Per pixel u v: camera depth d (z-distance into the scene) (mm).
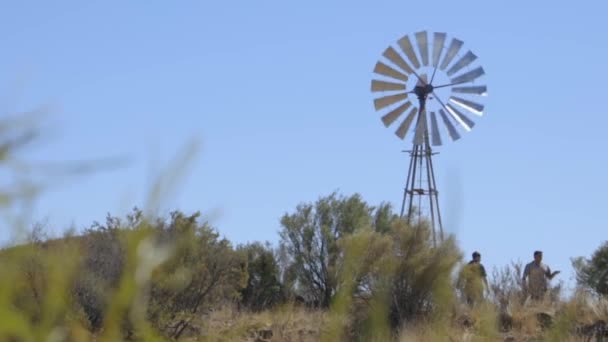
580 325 16188
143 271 1931
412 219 19438
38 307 2074
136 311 1954
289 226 32000
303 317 17875
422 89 40875
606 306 16656
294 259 29906
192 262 14914
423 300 16812
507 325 17703
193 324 14445
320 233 31703
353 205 34062
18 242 1767
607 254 24062
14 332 1746
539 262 20625
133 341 2059
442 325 5609
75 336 2207
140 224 1921
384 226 35094
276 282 28438
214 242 16328
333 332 3420
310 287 28656
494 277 20016
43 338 2006
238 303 21031
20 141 1744
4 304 1757
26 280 2141
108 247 10172
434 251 17312
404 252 17922
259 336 16266
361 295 15328
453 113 41031
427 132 39969
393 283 16828
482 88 41281
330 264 16078
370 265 16531
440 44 41406
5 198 1716
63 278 2090
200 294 15367
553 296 19578
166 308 13680
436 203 39500
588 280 24188
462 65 41531
